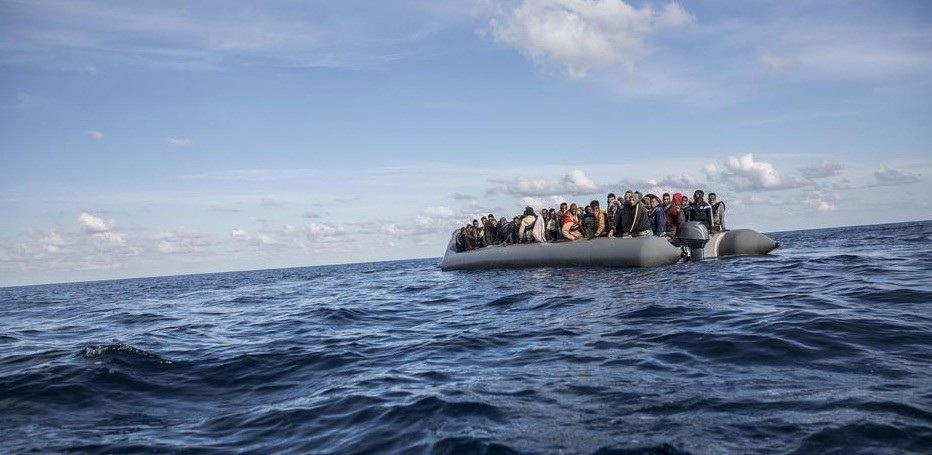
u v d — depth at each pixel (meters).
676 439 3.29
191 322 11.37
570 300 9.30
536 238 17.02
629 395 4.16
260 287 27.16
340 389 5.04
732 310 7.07
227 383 5.64
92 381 5.66
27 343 9.34
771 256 14.96
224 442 3.91
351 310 11.14
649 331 6.28
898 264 11.03
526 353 5.85
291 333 8.77
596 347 5.79
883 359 4.57
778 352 5.00
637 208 14.28
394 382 5.11
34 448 3.96
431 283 17.12
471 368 5.43
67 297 30.72
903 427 3.24
